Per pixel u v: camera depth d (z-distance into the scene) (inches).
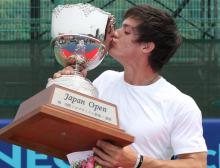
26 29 537.3
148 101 233.6
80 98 196.4
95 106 198.4
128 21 235.3
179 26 534.9
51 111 188.4
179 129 230.7
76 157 213.3
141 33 233.0
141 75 239.0
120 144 204.5
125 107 235.6
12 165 453.1
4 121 474.3
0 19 536.1
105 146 204.5
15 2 538.6
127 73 241.8
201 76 522.6
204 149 230.4
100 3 534.0
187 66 523.5
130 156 211.6
